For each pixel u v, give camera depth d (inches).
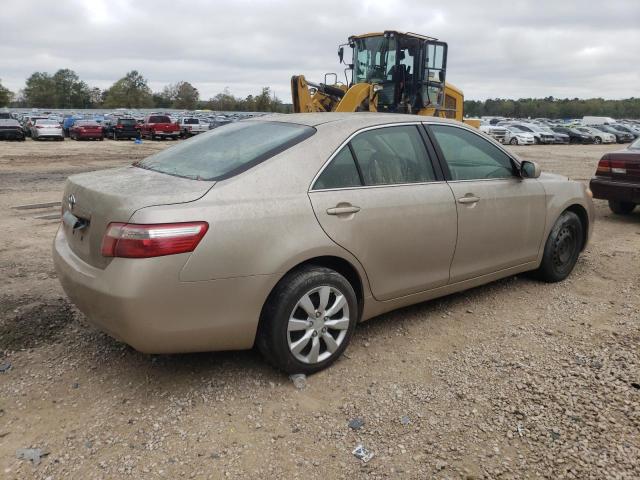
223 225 117.3
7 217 330.0
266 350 129.9
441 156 163.8
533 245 190.7
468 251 167.0
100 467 102.1
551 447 108.1
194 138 165.5
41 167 686.5
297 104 574.2
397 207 146.2
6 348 146.8
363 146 146.9
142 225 110.8
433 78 546.6
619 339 155.4
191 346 119.5
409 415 119.3
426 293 160.1
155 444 108.8
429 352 148.9
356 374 136.9
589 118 2630.4
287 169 131.4
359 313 147.4
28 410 119.6
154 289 111.0
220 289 118.0
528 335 159.5
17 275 205.9
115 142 1316.4
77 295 123.0
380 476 100.7
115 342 151.8
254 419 117.5
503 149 184.1
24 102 5241.1
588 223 215.3
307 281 128.5
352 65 572.4
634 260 241.4
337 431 113.8
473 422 116.5
